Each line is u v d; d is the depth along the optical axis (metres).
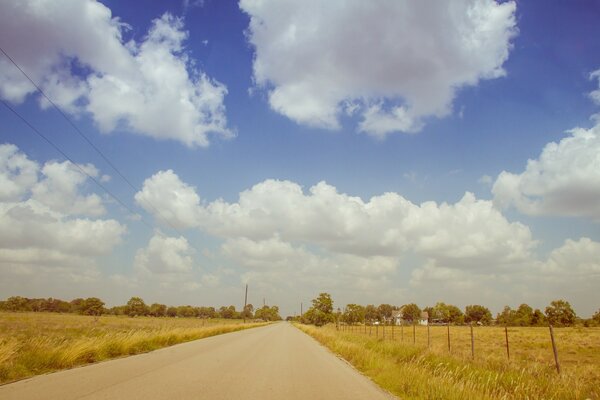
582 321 122.12
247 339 34.34
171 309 179.00
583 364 21.75
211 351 21.03
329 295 104.62
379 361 15.76
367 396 9.88
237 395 9.11
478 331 75.12
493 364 14.84
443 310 154.00
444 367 13.70
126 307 149.88
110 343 17.31
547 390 10.57
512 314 126.69
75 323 57.53
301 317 170.38
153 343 22.64
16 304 144.50
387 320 155.75
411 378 11.34
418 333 64.44
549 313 115.69
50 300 156.75
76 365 13.24
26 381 9.77
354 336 35.19
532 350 31.95
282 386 10.82
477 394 9.12
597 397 10.16
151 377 11.09
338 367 16.36
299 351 23.83
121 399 7.89
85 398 7.86
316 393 10.00
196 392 9.14
